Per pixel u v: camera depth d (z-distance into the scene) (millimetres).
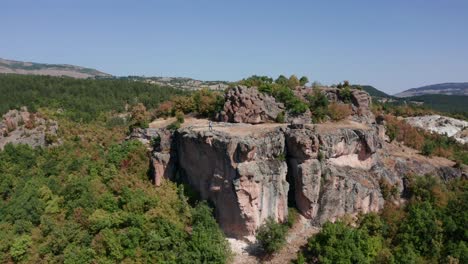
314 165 58625
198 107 80062
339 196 59562
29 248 56750
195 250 51656
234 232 56938
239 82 82688
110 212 58812
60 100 145750
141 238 53719
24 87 155500
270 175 56844
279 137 58969
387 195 64188
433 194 64312
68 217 60438
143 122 77188
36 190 69688
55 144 104562
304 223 58719
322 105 73812
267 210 56781
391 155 73625
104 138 107562
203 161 60250
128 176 66125
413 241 55844
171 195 60906
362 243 52375
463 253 53844
